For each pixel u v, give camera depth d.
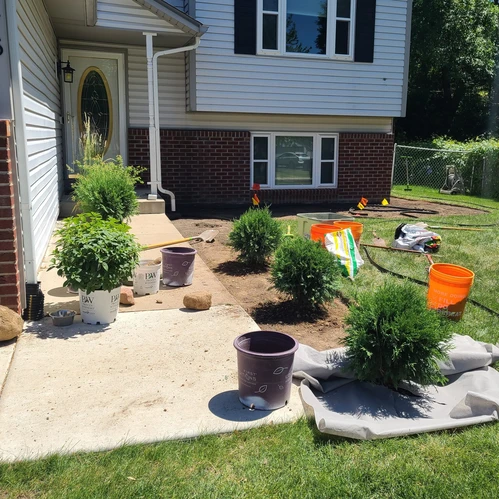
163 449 2.62
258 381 3.00
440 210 11.93
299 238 5.02
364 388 3.39
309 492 2.36
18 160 4.17
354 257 5.78
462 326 4.51
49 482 2.35
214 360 3.66
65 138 10.34
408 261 6.77
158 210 9.48
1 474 2.38
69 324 4.24
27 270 4.29
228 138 11.34
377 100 11.86
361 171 12.63
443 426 2.92
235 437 2.77
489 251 7.38
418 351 3.21
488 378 3.51
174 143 11.00
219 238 7.92
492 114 29.05
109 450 2.61
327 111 11.52
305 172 12.30
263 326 4.43
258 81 10.89
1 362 3.53
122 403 3.06
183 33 9.16
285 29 10.91
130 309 4.67
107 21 8.69
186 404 3.08
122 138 10.73
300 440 2.76
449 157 17.59
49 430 2.76
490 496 2.37
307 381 3.38
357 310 3.45
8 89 3.99
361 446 2.74
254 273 6.08
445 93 29.69
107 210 7.15
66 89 10.25
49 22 8.12
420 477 2.49
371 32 11.51
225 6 10.41
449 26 26.58
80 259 4.09
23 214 4.23
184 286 5.41
